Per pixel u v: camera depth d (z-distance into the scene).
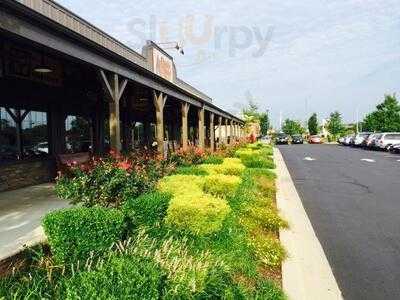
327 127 88.38
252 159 20.50
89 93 13.94
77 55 7.89
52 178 12.27
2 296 3.92
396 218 9.49
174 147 22.75
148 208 6.23
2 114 10.25
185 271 4.80
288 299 5.07
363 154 33.84
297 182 15.77
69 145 13.60
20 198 8.96
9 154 10.52
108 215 5.13
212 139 25.27
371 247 7.26
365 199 12.01
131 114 20.91
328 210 10.40
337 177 17.41
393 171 19.80
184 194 7.10
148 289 3.86
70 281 4.09
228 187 9.08
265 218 8.23
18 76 9.69
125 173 7.65
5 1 5.48
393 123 57.25
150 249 5.28
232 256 5.76
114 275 4.00
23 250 5.07
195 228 6.23
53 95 12.37
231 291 4.71
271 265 6.18
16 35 5.98
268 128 87.62
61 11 9.72
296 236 7.82
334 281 5.68
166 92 14.52
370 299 5.20
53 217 4.80
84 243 4.86
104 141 16.38
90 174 7.29
